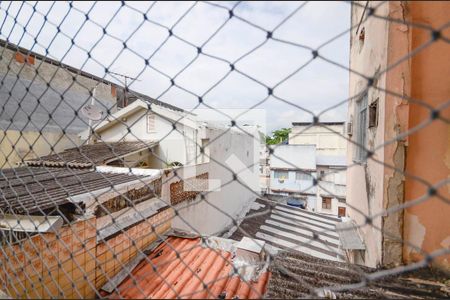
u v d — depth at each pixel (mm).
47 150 6211
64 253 1993
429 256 727
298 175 13641
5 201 1948
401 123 2094
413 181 2092
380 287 1771
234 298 1773
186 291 1900
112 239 2426
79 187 2582
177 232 3225
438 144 2041
